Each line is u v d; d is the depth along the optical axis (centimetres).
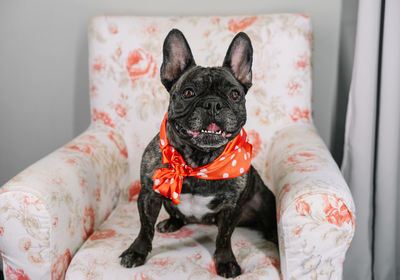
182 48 125
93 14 211
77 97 222
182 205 137
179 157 127
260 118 180
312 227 115
